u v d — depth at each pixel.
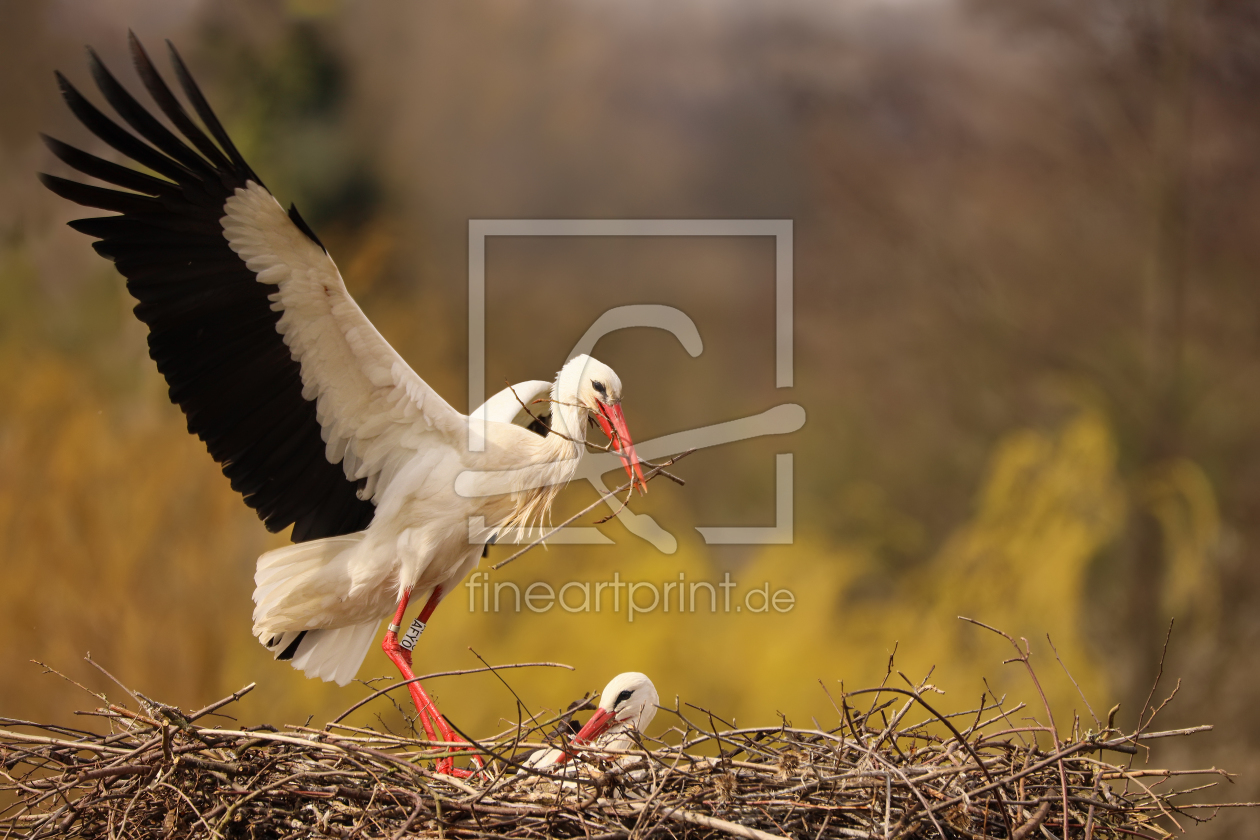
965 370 18.64
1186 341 16.98
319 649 7.52
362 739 5.85
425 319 18.25
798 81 22.02
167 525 13.45
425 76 22.67
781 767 5.59
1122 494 15.62
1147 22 16.73
